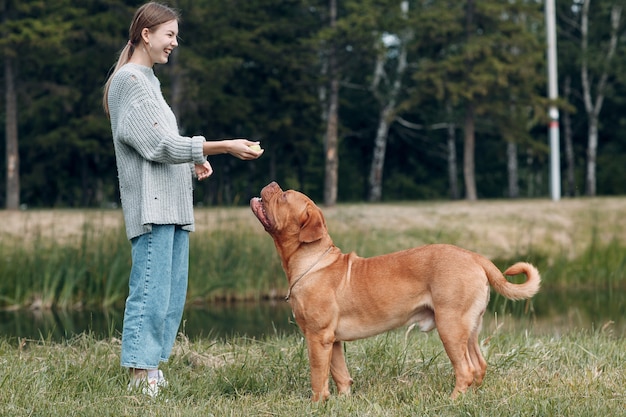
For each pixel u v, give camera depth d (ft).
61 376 16.67
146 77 16.20
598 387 15.61
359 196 119.03
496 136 112.88
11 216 54.19
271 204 16.24
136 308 16.06
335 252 16.37
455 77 79.20
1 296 39.11
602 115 119.65
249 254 43.83
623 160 119.96
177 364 18.57
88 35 77.61
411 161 123.24
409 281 15.75
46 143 82.33
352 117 113.39
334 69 77.20
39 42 66.28
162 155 15.58
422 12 78.07
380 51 74.90
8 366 17.39
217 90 79.97
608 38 109.91
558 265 47.06
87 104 84.58
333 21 75.72
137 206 15.98
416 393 15.84
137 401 14.78
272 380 17.47
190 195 16.83
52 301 39.47
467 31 79.36
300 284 15.97
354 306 15.84
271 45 77.92
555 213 58.03
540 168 124.36
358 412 14.05
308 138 91.66
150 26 16.24
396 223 55.11
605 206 59.98
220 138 96.37
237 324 32.65
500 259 48.08
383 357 19.17
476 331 16.07
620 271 46.73
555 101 74.43
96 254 40.98
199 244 43.86
